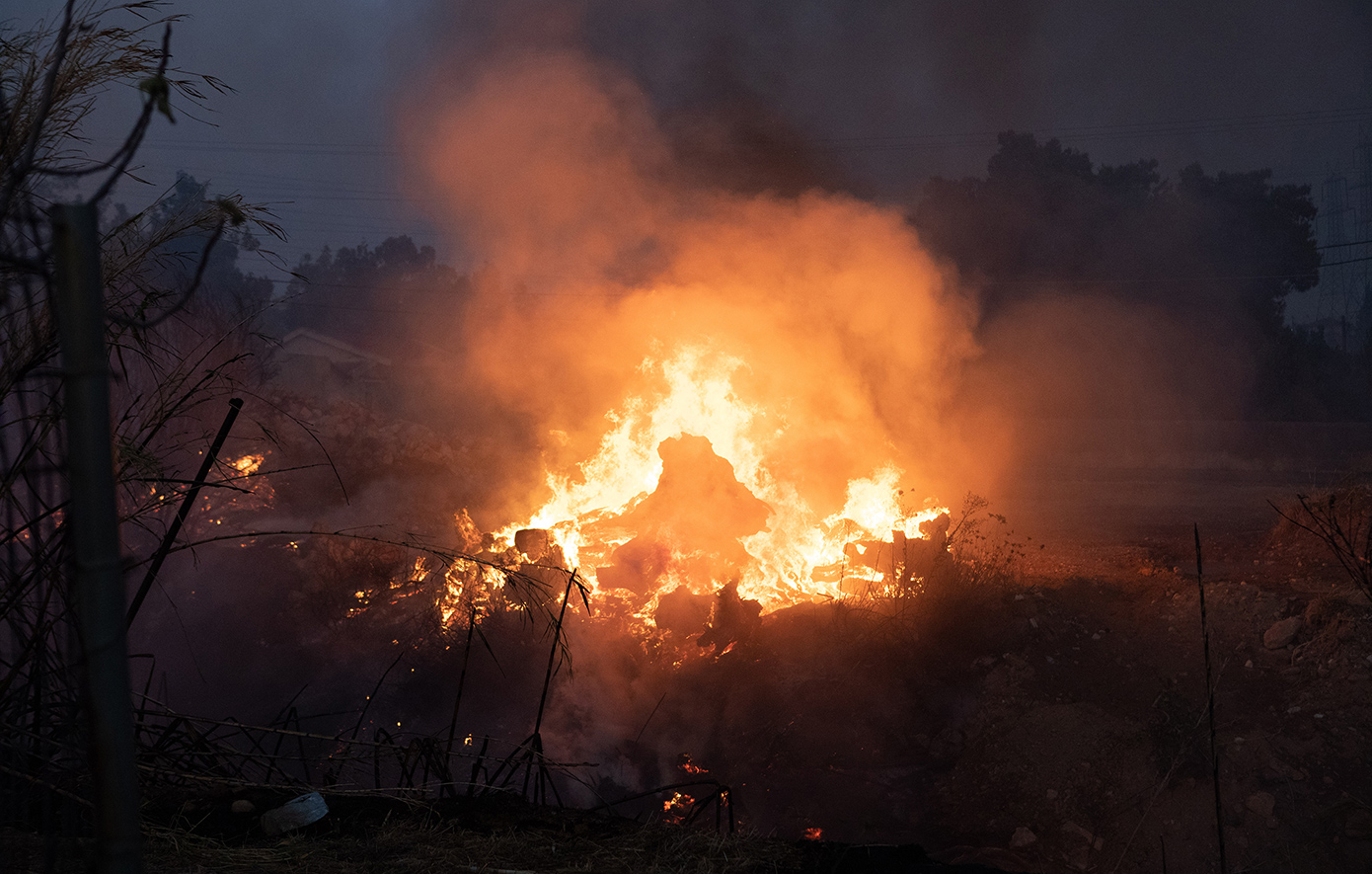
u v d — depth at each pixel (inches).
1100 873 267.7
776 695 367.2
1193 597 396.2
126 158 51.6
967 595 403.5
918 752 337.4
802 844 118.4
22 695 98.1
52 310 92.6
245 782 125.9
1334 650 323.3
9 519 91.4
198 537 420.8
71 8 64.1
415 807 123.3
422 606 397.7
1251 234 1320.1
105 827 45.5
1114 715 323.6
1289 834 262.4
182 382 126.4
